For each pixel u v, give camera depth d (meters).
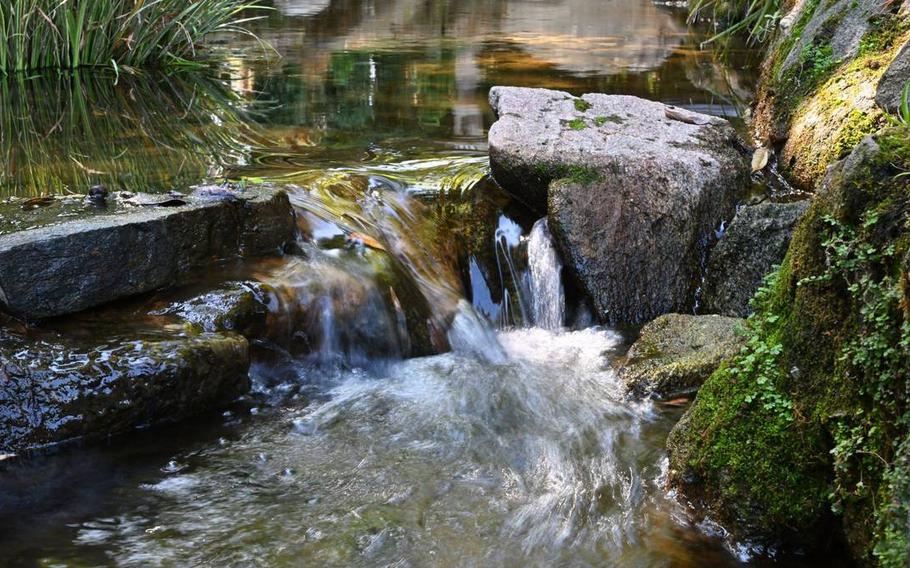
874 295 2.54
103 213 3.95
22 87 7.41
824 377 2.77
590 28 10.52
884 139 2.71
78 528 2.92
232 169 5.30
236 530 2.93
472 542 2.92
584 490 3.22
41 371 3.36
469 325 4.52
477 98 7.01
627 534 2.96
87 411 3.38
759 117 6.20
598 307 4.63
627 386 3.97
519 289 4.86
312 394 3.90
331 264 4.29
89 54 8.22
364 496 3.15
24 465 3.24
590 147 4.95
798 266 2.91
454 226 4.95
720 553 2.88
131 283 3.80
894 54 5.15
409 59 8.48
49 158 5.54
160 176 5.18
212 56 8.77
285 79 7.73
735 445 2.93
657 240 4.69
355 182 5.11
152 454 3.36
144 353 3.51
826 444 2.76
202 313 3.81
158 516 3.00
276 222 4.29
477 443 3.54
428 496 3.16
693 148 5.08
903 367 2.42
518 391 3.99
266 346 3.96
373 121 6.41
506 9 12.18
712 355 4.01
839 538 2.81
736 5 10.48
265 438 3.51
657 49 9.12
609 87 7.30
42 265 3.55
